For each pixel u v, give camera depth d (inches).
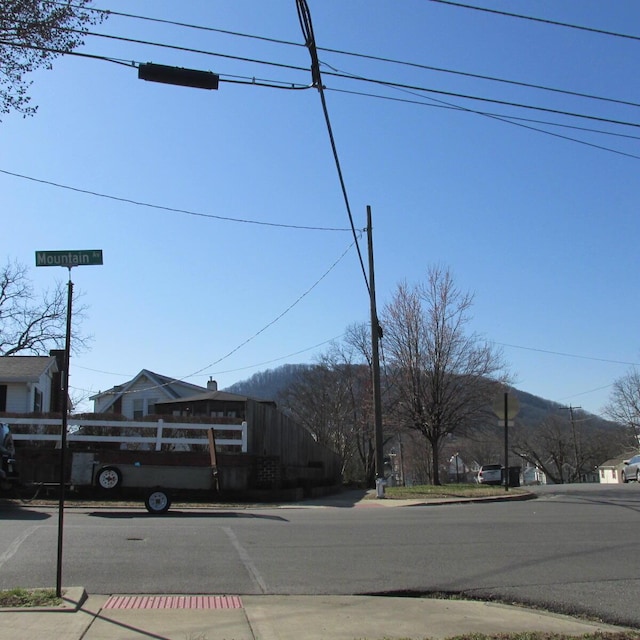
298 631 255.1
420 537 462.9
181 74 395.9
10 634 233.0
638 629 279.6
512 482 1179.3
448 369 1339.8
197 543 420.5
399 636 253.6
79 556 370.3
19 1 367.9
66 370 278.7
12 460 652.1
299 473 1074.7
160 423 809.5
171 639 238.4
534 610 304.8
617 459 3334.2
